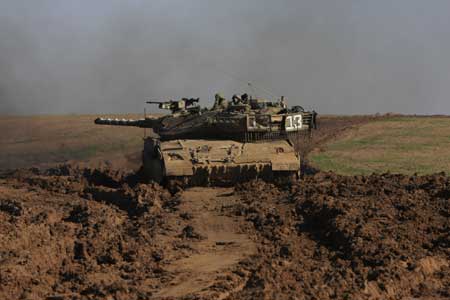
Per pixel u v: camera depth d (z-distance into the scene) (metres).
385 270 45.69
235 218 60.38
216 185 71.69
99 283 45.81
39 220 59.88
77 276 47.50
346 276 45.00
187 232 57.25
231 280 45.41
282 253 51.06
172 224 59.38
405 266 47.22
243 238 55.75
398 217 57.75
